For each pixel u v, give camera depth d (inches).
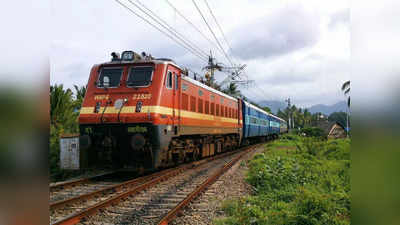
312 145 647.1
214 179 353.7
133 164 382.9
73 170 419.5
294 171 341.4
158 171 438.0
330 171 382.0
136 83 369.4
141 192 287.0
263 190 288.8
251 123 990.4
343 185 301.4
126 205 240.1
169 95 382.3
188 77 455.5
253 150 821.2
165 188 308.5
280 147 819.4
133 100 357.1
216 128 597.0
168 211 222.5
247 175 381.1
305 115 3683.6
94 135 367.6
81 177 397.7
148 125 344.2
